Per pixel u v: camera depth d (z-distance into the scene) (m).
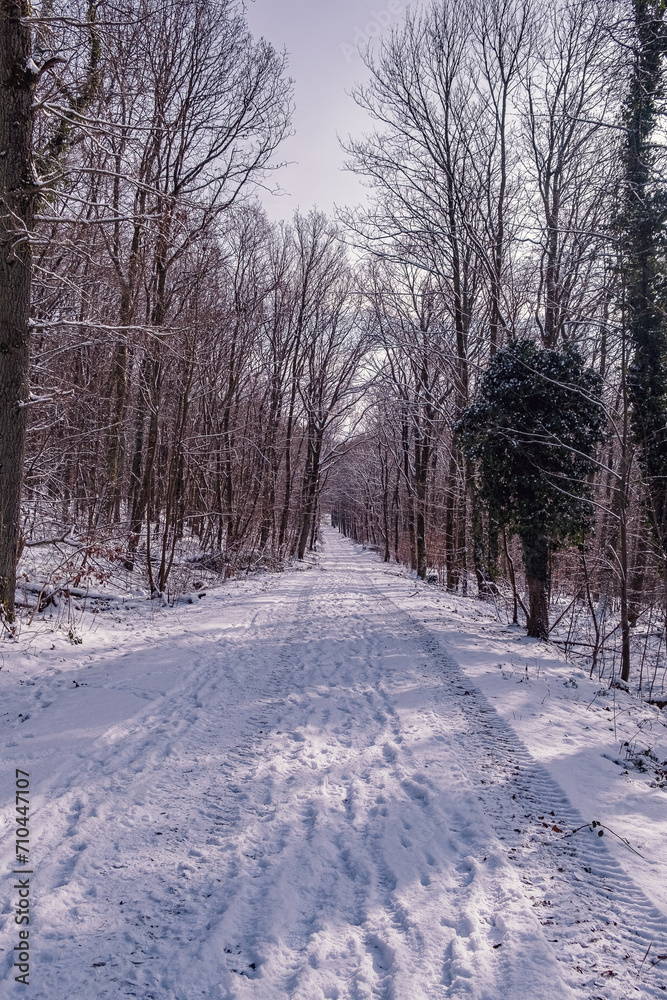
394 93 18.67
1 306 7.93
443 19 17.91
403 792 4.86
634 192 10.62
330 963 2.90
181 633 10.42
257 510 25.05
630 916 3.38
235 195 16.38
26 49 7.86
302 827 4.25
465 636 11.51
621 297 11.16
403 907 3.34
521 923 3.21
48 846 3.79
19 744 5.27
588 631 14.20
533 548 11.88
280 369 27.56
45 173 9.47
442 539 27.84
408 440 30.77
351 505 70.06
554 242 14.70
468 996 2.67
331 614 13.98
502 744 5.97
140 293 13.81
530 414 11.17
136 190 12.91
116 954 2.90
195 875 3.60
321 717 6.70
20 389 8.16
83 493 15.48
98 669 7.73
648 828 4.41
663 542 12.06
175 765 5.14
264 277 26.11
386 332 24.14
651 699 9.02
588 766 5.51
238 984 2.72
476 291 19.31
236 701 7.07
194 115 15.69
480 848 4.04
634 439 11.91
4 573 8.11
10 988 2.63
